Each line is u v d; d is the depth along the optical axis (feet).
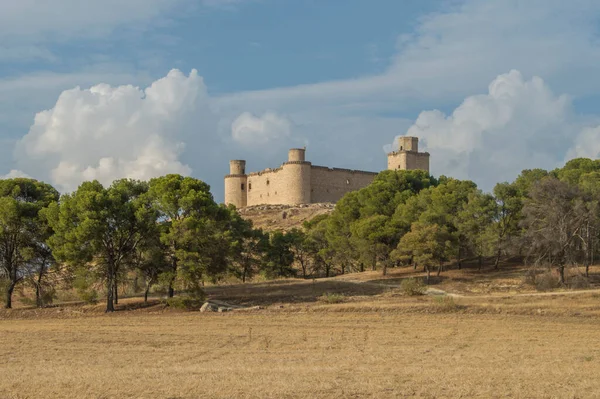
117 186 263.49
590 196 245.04
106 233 231.09
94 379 96.53
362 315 188.34
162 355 131.54
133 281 282.77
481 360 114.11
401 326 166.40
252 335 158.51
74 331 172.35
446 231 268.41
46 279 264.31
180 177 251.39
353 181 600.39
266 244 342.23
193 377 96.58
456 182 319.88
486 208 275.39
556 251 227.61
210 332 165.17
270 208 550.36
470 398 81.10
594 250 264.52
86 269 236.22
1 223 239.30
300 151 569.64
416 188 413.39
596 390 84.43
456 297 214.28
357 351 130.52
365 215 327.26
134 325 183.32
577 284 226.17
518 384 87.81
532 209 238.89
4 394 87.71
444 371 98.89
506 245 252.01
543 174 329.93
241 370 103.81
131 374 101.60
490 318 176.35
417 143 618.03
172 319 195.11
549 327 160.76
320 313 196.54
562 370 99.66
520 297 204.64
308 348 137.08
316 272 379.35
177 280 227.20
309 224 419.95
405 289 230.07
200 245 232.94
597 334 150.00
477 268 289.33
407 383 89.04
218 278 256.93
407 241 262.06
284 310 206.69
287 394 83.61
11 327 186.70
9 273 242.78
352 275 309.22
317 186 576.20
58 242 230.89
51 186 285.64
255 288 268.82
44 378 99.35
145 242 239.50
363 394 83.66
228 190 620.90
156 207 243.40
